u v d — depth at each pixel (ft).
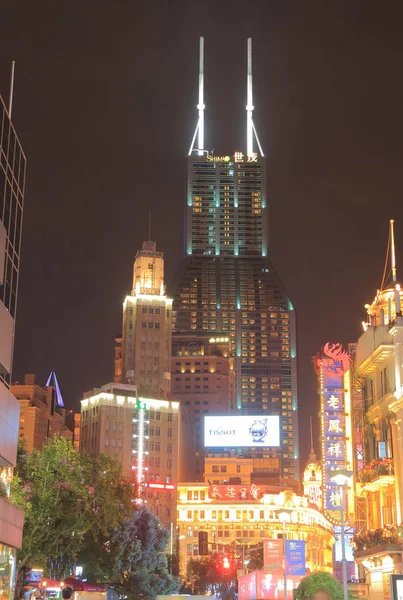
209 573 572.10
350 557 312.50
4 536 190.29
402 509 218.18
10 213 219.00
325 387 328.49
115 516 252.62
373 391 253.03
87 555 337.52
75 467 240.32
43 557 241.35
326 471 318.24
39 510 231.30
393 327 230.68
